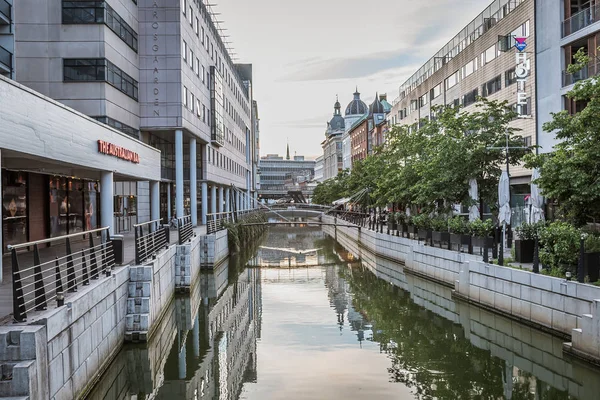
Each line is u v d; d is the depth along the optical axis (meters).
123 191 35.62
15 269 8.38
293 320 20.12
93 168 20.42
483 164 25.50
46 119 15.35
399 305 22.19
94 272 12.77
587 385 12.22
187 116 40.06
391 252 33.97
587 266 14.09
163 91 37.97
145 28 37.91
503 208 21.72
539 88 33.38
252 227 55.41
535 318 15.56
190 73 41.50
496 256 19.97
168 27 37.91
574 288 13.73
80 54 30.05
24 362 7.64
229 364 14.67
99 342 11.80
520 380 12.71
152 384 13.29
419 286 26.38
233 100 67.75
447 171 25.31
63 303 9.49
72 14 30.00
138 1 37.81
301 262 39.41
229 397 11.94
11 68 24.58
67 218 26.81
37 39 29.91
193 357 15.70
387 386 12.42
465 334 17.11
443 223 26.05
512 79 37.81
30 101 14.23
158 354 16.02
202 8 46.94
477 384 12.46
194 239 29.16
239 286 28.86
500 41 38.81
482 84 43.41
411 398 11.64
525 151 25.41
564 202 15.75
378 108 107.25
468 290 20.09
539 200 22.67
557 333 14.49
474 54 44.97
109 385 12.56
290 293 26.42
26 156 15.10
